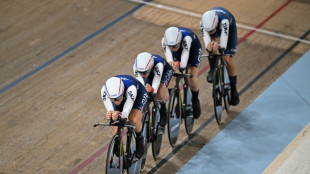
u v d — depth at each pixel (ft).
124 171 54.08
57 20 95.45
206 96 73.97
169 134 60.44
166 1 101.96
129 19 95.45
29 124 67.21
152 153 61.72
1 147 62.49
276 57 84.38
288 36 90.84
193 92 64.44
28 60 83.15
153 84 55.11
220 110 66.95
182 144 63.82
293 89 75.66
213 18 61.41
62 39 89.40
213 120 68.90
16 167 58.95
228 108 69.97
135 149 54.24
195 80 63.10
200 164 59.82
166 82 57.21
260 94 74.59
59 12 98.22
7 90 75.20
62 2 101.81
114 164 49.93
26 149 62.23
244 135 65.41
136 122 51.29
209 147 63.10
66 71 80.02
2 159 60.29
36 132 65.51
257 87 76.33
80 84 76.54
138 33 90.89
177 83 59.47
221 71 65.36
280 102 72.49
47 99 72.84
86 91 74.84
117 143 50.16
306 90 75.31
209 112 70.59
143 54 53.26
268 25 94.02
